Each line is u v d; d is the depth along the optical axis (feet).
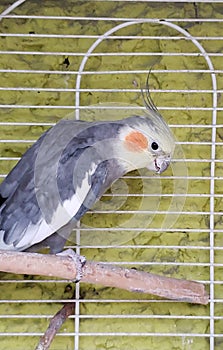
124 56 2.19
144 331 2.10
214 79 2.13
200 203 2.14
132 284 1.92
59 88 2.17
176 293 1.96
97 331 2.10
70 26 2.19
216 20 2.13
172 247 2.11
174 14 2.20
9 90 2.17
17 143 2.15
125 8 2.20
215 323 2.11
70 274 1.88
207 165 2.15
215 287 2.12
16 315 2.09
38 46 2.19
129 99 2.18
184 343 2.11
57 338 2.10
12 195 1.96
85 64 2.19
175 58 2.18
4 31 2.19
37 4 2.19
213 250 2.12
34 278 2.12
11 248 1.91
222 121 2.16
